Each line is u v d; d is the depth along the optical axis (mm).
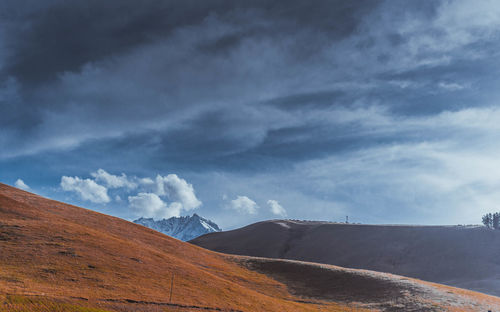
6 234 59875
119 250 64875
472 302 66875
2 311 34438
